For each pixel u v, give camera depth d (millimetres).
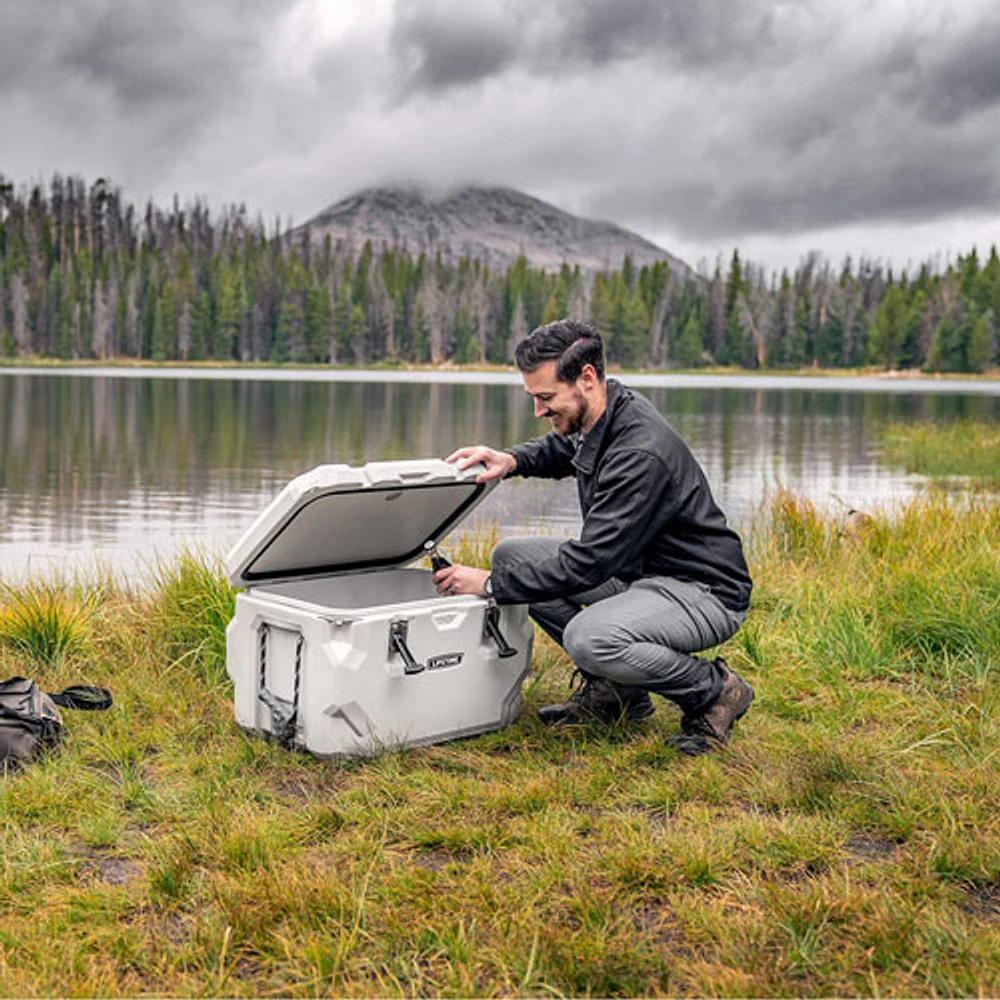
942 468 16188
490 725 3549
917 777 3166
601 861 2604
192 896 2438
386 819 2840
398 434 23250
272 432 23047
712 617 3393
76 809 2906
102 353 118000
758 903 2426
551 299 126125
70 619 4441
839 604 4992
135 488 13164
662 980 2143
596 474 3381
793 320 124875
